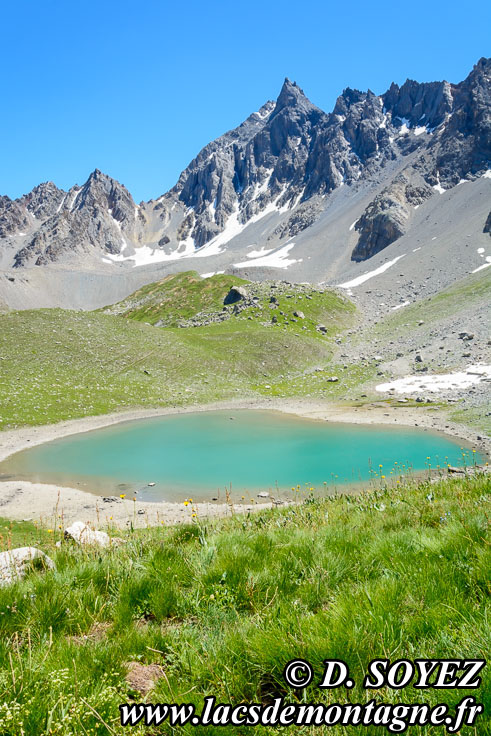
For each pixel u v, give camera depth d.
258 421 56.16
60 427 52.50
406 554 6.03
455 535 6.25
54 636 5.06
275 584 5.74
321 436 46.53
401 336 97.06
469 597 4.45
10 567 6.97
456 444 40.44
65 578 6.48
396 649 3.64
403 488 14.23
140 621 5.59
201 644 4.43
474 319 89.88
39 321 85.19
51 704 3.54
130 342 85.69
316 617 4.40
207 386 76.31
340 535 7.70
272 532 8.58
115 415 59.09
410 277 157.50
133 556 7.58
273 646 3.91
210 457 39.75
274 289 141.62
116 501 28.75
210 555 6.90
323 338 106.62
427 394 63.69
